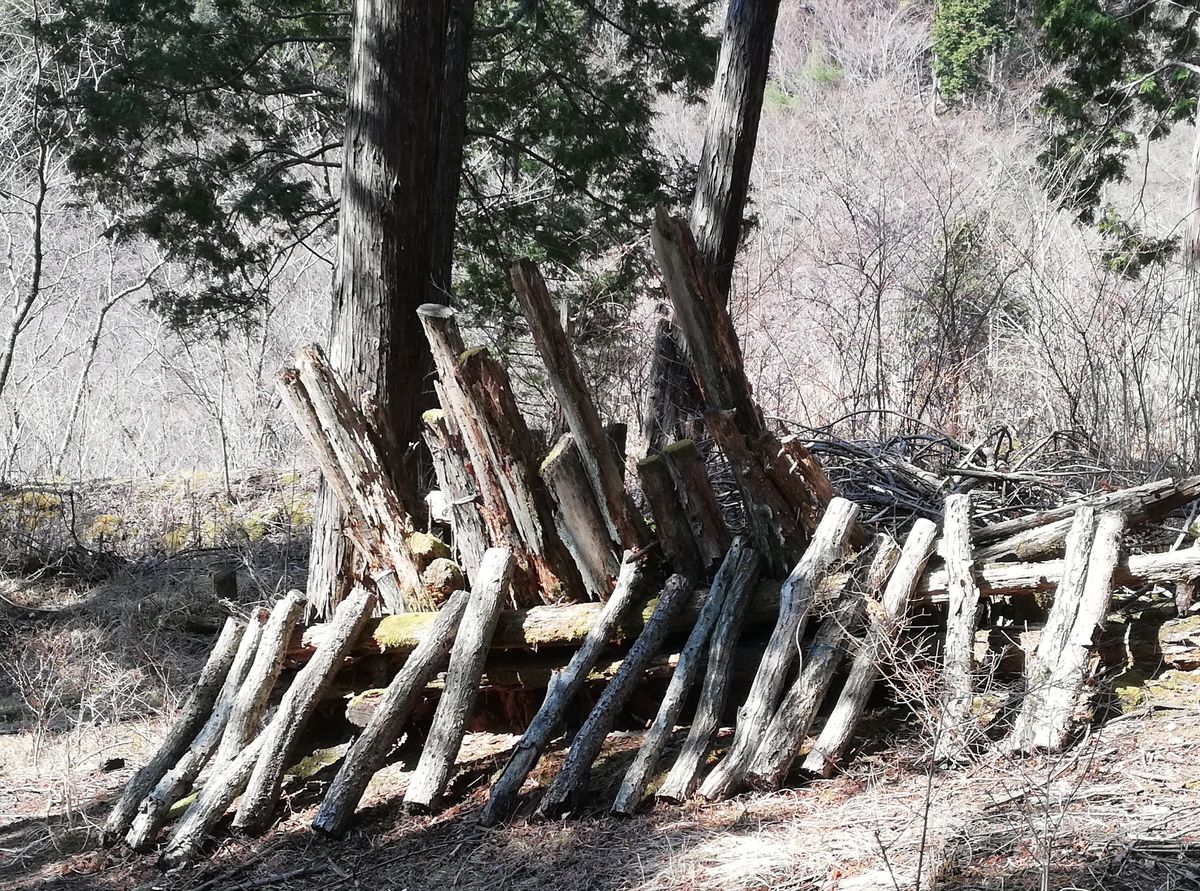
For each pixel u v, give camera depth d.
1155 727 4.05
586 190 12.48
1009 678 4.54
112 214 13.96
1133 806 3.54
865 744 4.43
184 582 8.73
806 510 4.86
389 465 5.69
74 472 13.70
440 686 5.15
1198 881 3.09
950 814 3.70
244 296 12.17
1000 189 14.84
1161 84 14.56
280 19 12.30
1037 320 9.62
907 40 26.88
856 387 10.16
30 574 9.55
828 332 11.22
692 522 5.05
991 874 3.30
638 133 12.88
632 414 10.59
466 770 4.98
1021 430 8.97
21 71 14.32
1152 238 13.48
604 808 4.39
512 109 12.83
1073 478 6.58
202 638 7.92
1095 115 14.91
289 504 10.70
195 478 11.42
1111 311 8.94
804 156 20.45
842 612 4.52
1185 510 5.57
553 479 4.99
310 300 19.44
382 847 4.47
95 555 9.69
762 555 4.93
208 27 11.72
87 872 4.71
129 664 7.39
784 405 10.39
